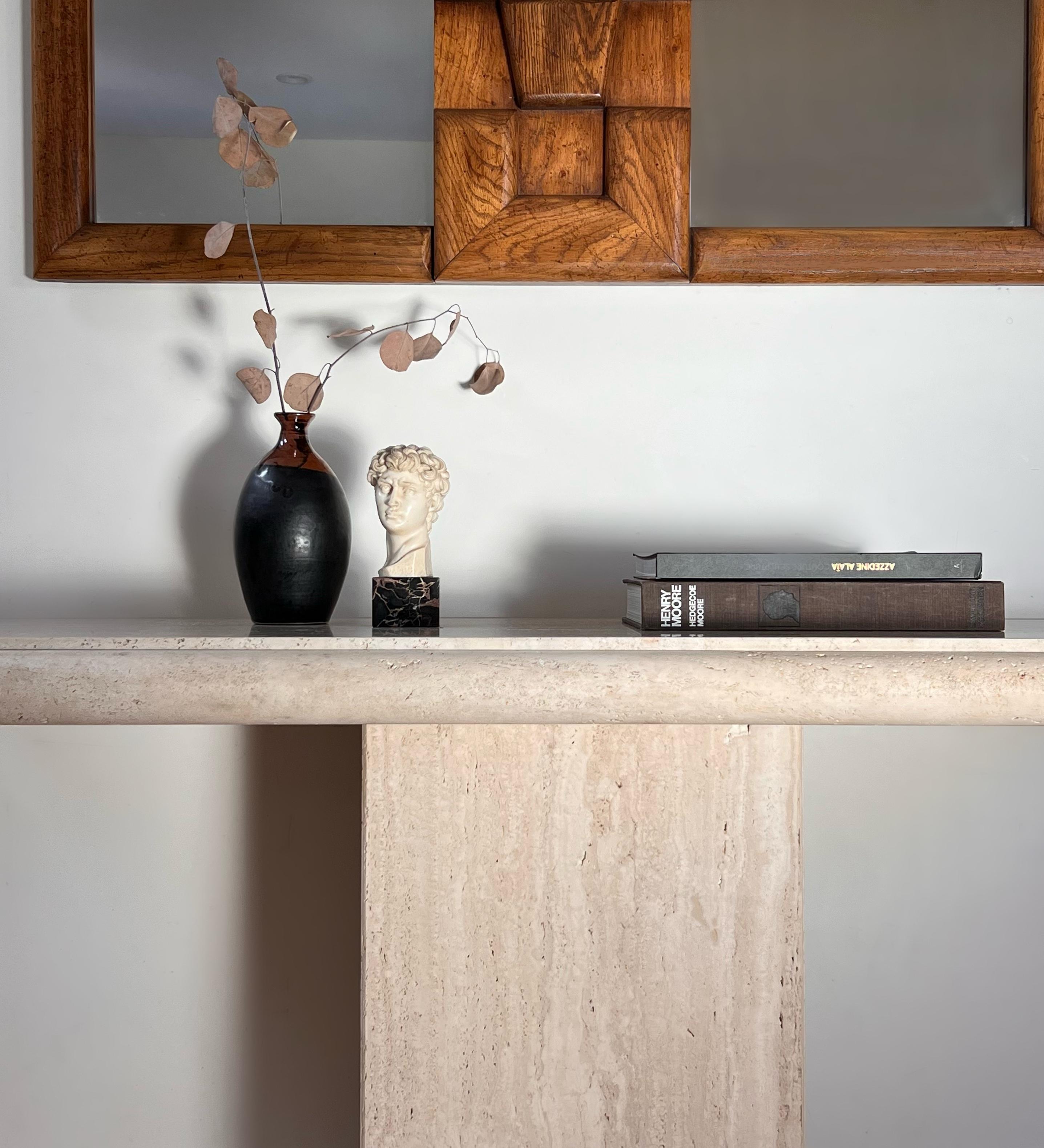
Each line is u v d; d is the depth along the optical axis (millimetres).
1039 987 1106
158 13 1044
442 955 806
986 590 827
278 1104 1105
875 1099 1113
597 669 724
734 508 1081
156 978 1102
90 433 1075
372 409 1074
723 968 811
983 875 1111
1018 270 1034
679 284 1056
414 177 1043
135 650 737
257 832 1103
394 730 804
